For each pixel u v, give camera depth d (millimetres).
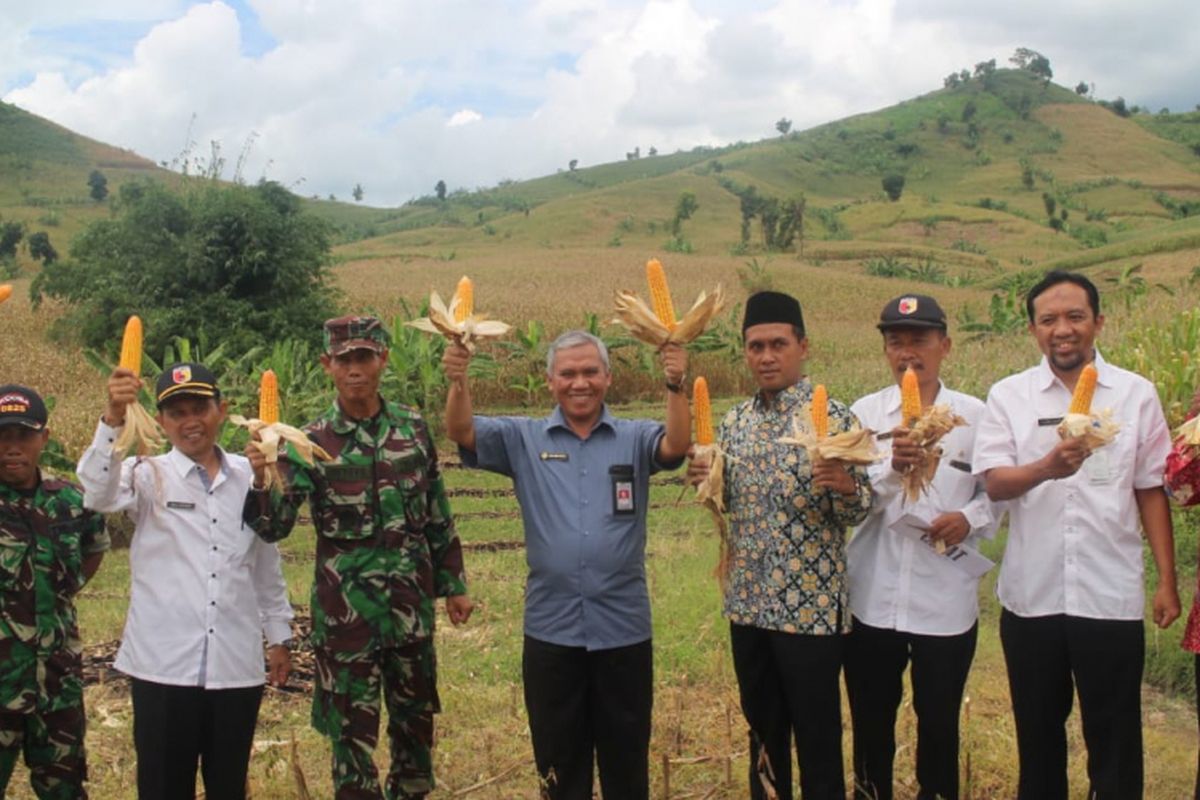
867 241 94688
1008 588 4070
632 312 3885
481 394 20906
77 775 4000
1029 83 180000
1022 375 4082
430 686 4125
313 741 5352
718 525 4109
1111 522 3848
